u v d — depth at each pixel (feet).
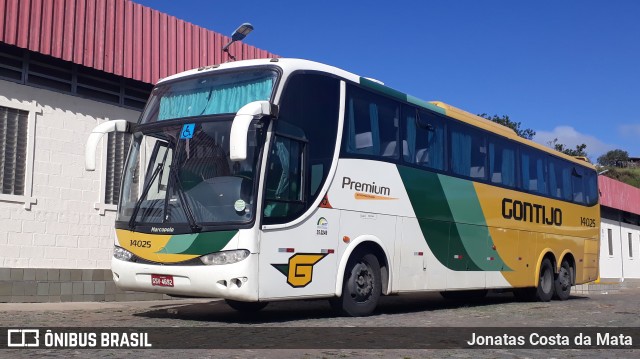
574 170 58.70
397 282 35.47
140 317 32.42
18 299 38.86
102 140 44.16
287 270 28.71
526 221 49.44
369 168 33.96
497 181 46.06
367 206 33.58
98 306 39.09
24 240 39.68
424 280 37.68
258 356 20.53
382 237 34.45
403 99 37.40
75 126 42.73
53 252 41.09
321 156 31.07
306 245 29.78
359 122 33.78
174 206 28.91
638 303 50.42
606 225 116.88
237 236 27.32
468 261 41.98
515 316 36.68
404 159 36.81
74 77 42.83
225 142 28.78
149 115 32.58
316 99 31.30
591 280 60.13
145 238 29.25
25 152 40.11
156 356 20.25
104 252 43.91
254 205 27.55
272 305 42.16
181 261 28.04
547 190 53.21
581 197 59.52
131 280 29.53
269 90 29.45
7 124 39.40
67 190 42.04
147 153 30.96
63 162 41.91
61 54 40.83
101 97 44.50
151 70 46.14
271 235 28.12
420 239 37.45
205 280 27.45
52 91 41.60
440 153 40.19
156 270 28.63
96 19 43.04
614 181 116.67
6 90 39.22
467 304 48.37
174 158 29.78
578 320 34.68
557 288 54.29
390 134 36.01
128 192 31.07
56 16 40.81
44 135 41.04
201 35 50.14
